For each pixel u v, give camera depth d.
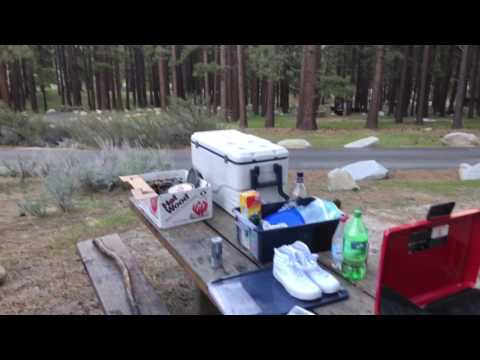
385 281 1.41
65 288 3.13
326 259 1.83
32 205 4.91
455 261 1.58
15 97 31.28
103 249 2.98
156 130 10.85
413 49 25.17
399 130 18.00
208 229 2.24
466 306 1.52
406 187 6.68
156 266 3.56
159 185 2.72
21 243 4.00
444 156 10.61
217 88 29.34
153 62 33.03
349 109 32.38
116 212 5.00
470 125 20.88
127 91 39.47
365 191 6.34
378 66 18.80
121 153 6.67
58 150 9.89
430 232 1.48
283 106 32.94
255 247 1.84
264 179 2.26
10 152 10.16
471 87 25.66
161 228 2.25
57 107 36.56
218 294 1.54
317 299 1.49
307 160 9.86
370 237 3.92
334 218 1.89
